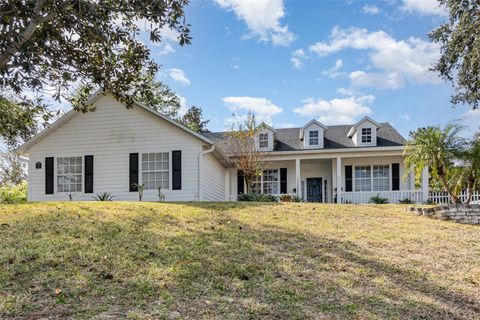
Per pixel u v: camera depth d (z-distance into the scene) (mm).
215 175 17828
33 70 5926
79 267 4977
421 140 12898
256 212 9906
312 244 6836
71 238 6375
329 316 3994
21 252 5473
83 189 15352
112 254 5570
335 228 8336
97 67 7824
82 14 6367
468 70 12039
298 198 18172
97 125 15570
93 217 8250
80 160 15555
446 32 12312
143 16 6715
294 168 20703
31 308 3781
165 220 8250
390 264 5926
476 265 6105
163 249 5977
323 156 19203
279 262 5672
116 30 7473
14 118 13273
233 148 19453
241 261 5617
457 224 9586
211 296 4328
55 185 15492
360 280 5152
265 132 20234
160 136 15289
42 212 8633
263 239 6973
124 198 15180
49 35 6867
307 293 4598
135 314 3721
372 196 18641
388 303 4457
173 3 6703
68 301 3990
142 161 15289
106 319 3598
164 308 3920
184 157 15102
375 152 18859
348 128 22172
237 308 4047
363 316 4031
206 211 9570
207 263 5414
